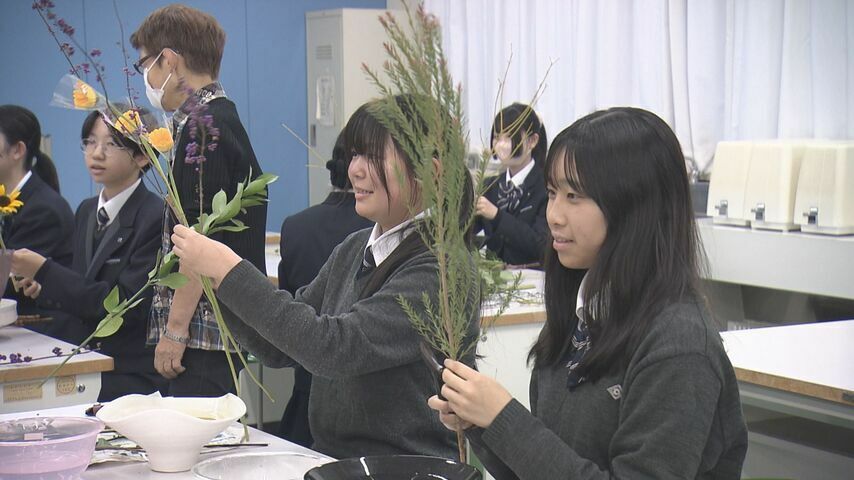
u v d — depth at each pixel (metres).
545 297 1.66
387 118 1.57
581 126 1.52
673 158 1.50
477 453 1.65
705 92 5.06
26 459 1.58
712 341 1.43
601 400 1.51
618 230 1.49
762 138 4.82
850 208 4.05
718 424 1.47
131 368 3.12
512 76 6.32
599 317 1.52
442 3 6.79
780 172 4.20
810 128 4.62
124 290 3.12
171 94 2.64
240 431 2.01
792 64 4.63
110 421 1.73
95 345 3.13
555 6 5.95
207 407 1.90
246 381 4.64
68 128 6.53
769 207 4.25
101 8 6.54
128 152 3.25
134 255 3.19
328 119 7.12
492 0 6.43
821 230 4.09
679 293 1.46
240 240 2.62
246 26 7.12
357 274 1.99
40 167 3.89
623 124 1.50
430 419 1.91
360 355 1.79
